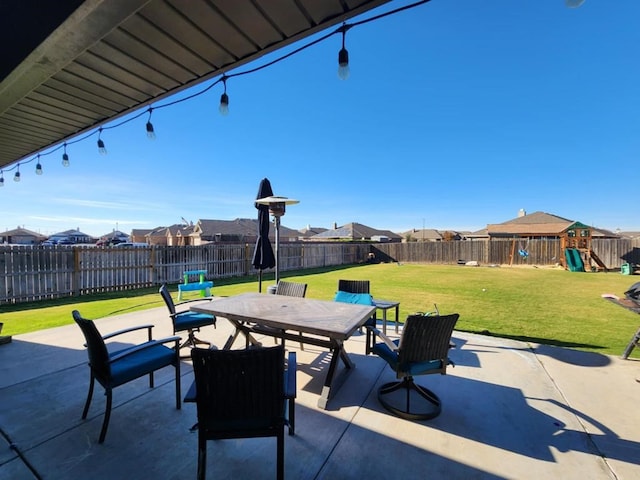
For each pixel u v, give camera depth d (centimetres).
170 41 188
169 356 246
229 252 1208
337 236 3572
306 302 339
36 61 174
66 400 255
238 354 153
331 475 178
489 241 1889
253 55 206
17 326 484
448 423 233
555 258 1712
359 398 269
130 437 210
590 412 248
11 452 192
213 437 163
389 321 520
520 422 234
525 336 448
